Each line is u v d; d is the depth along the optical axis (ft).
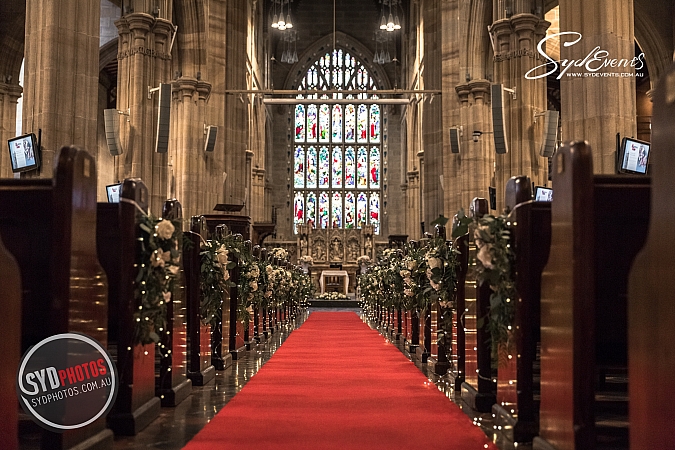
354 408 22.72
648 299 11.62
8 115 76.69
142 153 59.88
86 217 16.60
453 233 23.59
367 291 77.77
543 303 16.93
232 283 34.99
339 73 155.63
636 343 12.07
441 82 88.58
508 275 19.12
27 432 18.75
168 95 57.31
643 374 11.82
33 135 42.60
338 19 153.07
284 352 41.27
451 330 30.22
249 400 24.20
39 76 43.80
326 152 154.81
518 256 18.69
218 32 86.12
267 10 139.33
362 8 153.07
